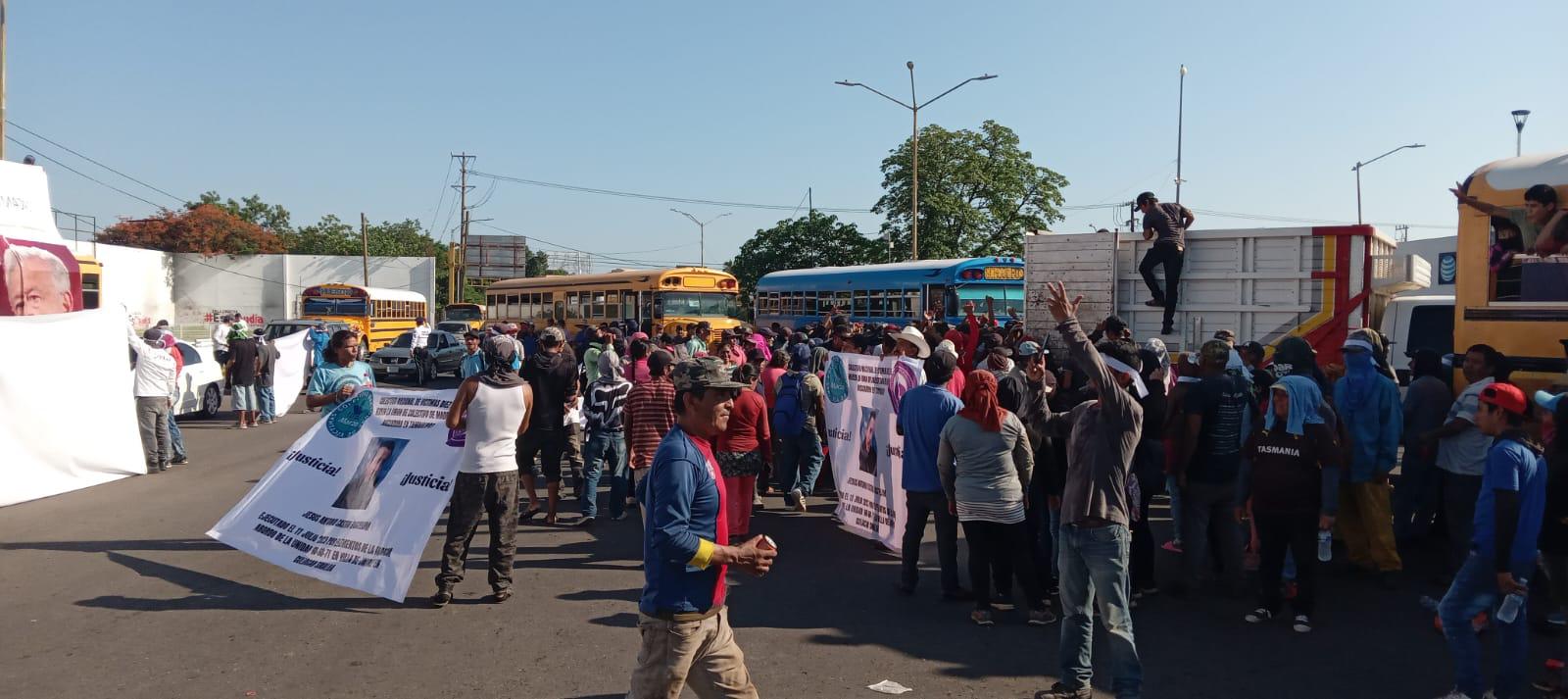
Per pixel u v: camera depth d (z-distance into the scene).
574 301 29.56
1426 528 8.03
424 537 6.69
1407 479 7.93
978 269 21.67
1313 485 6.04
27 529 8.85
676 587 3.51
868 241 45.19
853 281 24.64
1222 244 10.70
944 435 6.27
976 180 42.22
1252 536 7.74
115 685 5.19
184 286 55.91
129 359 12.41
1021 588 6.68
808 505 10.44
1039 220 43.25
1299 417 6.01
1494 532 4.60
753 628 6.23
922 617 6.48
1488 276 7.96
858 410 8.88
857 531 8.77
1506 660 4.67
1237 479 6.56
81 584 7.08
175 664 5.52
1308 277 10.19
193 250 57.56
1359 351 7.14
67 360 10.70
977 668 5.54
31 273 13.55
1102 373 4.80
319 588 7.04
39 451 10.34
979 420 6.14
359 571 6.73
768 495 11.08
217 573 7.43
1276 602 6.26
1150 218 10.98
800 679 5.35
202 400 17.81
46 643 5.84
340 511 6.93
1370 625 6.24
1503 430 4.68
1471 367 6.77
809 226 46.72
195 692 5.11
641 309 26.47
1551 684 5.08
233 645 5.83
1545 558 5.00
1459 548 6.82
